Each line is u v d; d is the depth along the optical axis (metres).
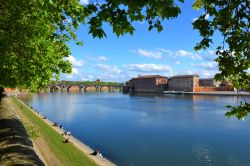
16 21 20.39
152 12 7.38
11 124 31.27
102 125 76.94
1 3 19.50
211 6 8.10
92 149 47.19
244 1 7.72
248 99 144.00
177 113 102.19
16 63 23.58
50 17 17.59
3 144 22.94
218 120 83.88
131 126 74.44
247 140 57.34
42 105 137.25
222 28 8.25
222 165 42.09
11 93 168.75
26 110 79.25
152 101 166.62
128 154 46.91
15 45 21.95
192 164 42.47
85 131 67.75
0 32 20.84
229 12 7.94
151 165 41.69
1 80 28.78
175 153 47.84
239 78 8.99
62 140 43.97
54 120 85.75
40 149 34.34
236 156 46.25
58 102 157.75
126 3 6.93
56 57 28.28
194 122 80.31
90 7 7.70
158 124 77.06
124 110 114.00
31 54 22.69
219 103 147.50
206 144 53.88
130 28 7.55
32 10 19.89
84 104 144.75
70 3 13.59
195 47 8.55
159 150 49.66
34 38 21.52
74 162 33.09
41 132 43.84
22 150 20.67
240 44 8.15
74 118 91.25
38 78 26.94
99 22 7.60
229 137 60.28
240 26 8.05
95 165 34.28
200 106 130.88
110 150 49.28
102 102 159.50
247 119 84.94
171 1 6.66
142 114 99.94
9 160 18.39
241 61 8.55
